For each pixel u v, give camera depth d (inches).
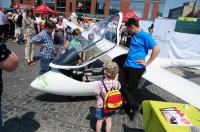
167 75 180.4
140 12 1354.6
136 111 154.8
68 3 1467.8
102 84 117.4
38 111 156.2
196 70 360.8
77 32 216.7
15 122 139.2
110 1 1386.6
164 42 390.6
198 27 359.6
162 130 90.5
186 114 99.4
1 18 407.5
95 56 166.4
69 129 137.3
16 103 165.6
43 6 743.1
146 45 145.5
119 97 117.9
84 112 160.4
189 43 351.3
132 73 150.3
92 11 1423.5
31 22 284.8
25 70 253.6
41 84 157.0
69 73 166.9
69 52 169.2
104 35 177.8
